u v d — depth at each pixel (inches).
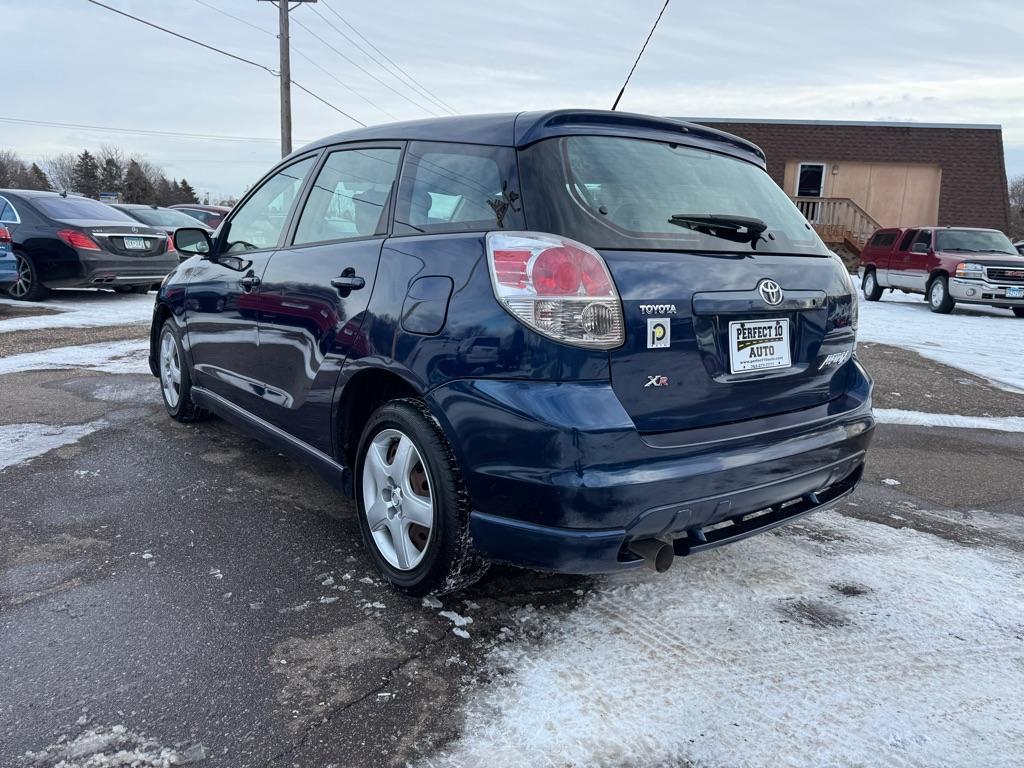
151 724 80.3
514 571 118.3
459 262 95.9
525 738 80.0
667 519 90.0
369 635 98.6
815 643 100.3
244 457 168.2
